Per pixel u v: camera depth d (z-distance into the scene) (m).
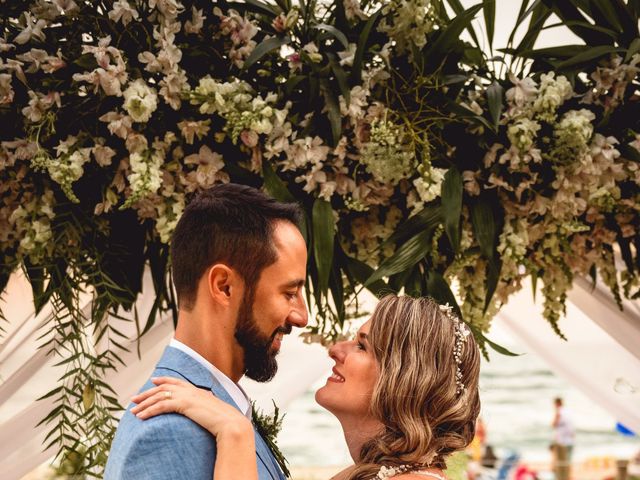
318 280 2.43
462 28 2.33
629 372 3.48
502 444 16.45
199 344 1.62
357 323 2.71
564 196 2.39
